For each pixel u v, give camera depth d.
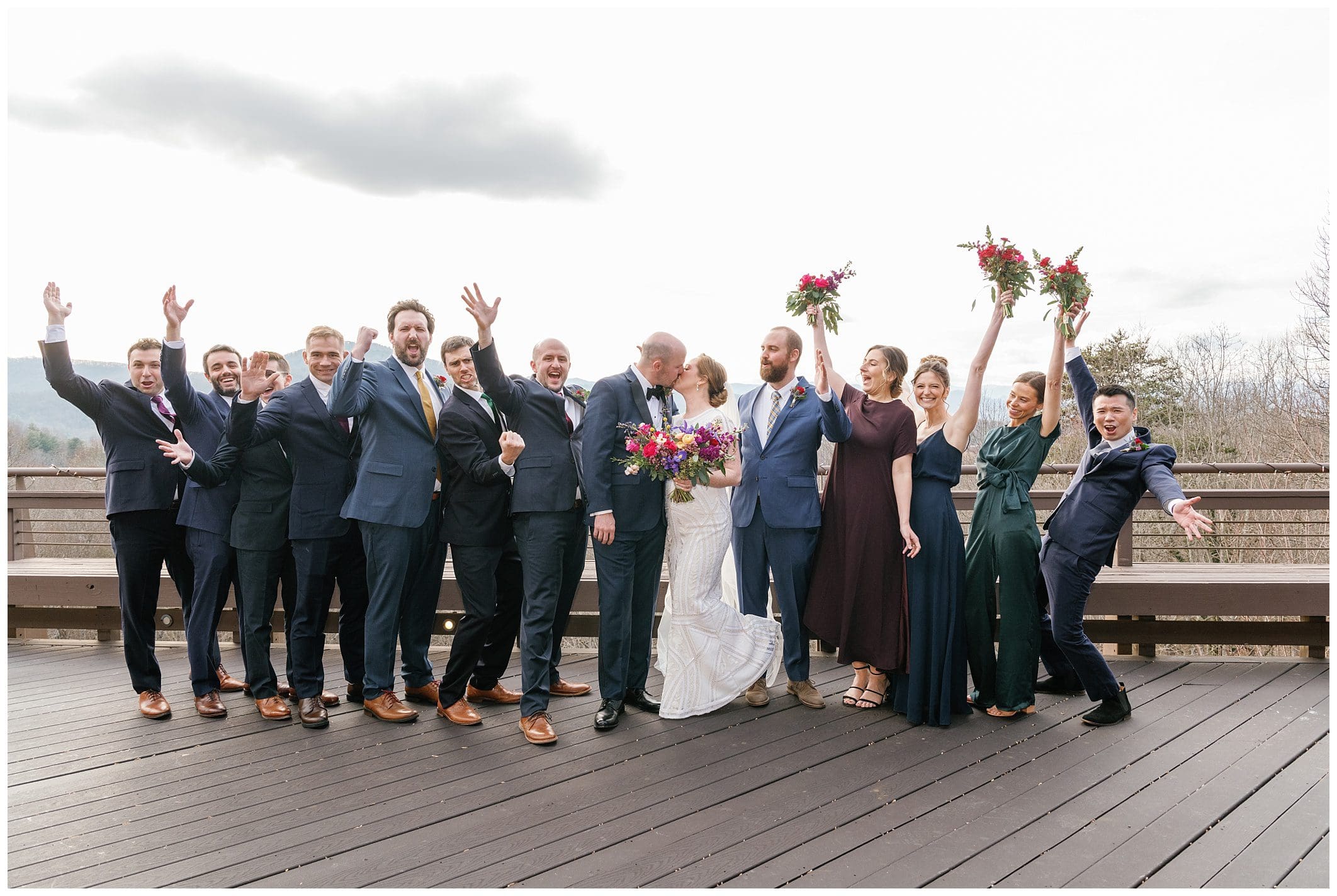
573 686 3.82
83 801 2.64
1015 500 3.41
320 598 3.38
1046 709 3.58
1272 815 2.51
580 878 2.13
